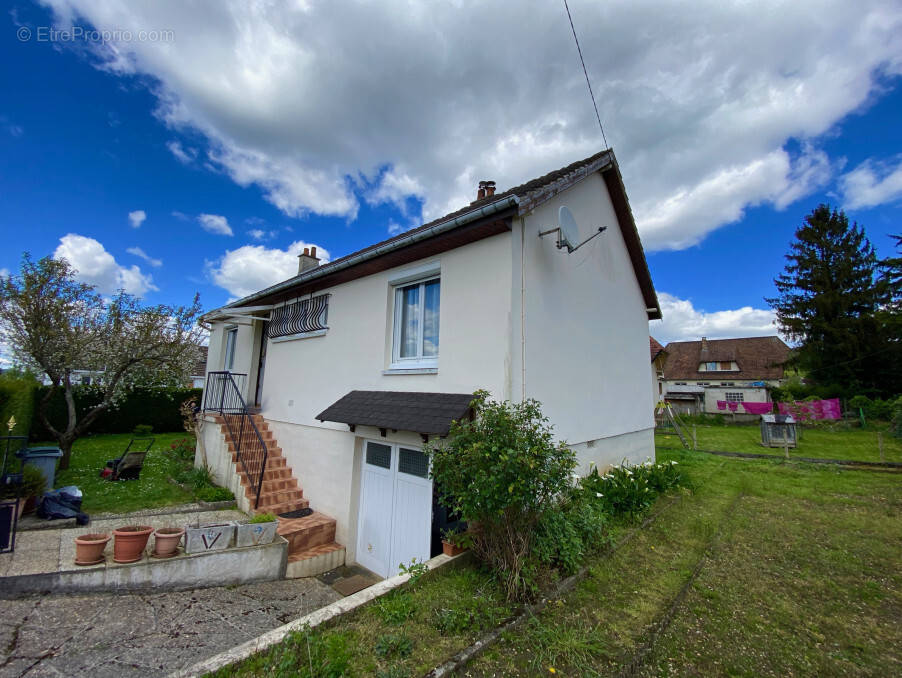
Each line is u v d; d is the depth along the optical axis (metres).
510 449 3.73
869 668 3.05
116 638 3.68
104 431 15.70
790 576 4.64
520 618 3.44
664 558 5.04
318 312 8.68
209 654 3.58
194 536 5.11
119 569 4.45
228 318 11.27
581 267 7.45
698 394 30.31
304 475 8.26
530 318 5.64
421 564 4.12
